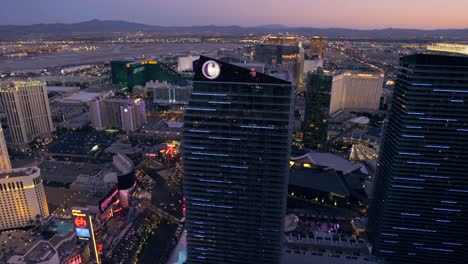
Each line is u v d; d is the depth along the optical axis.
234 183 173.75
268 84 158.38
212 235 183.25
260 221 176.25
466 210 198.38
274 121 162.12
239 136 167.12
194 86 165.75
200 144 172.00
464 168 192.88
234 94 162.62
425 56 184.62
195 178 176.88
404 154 198.25
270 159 167.25
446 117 188.88
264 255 180.62
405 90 197.12
